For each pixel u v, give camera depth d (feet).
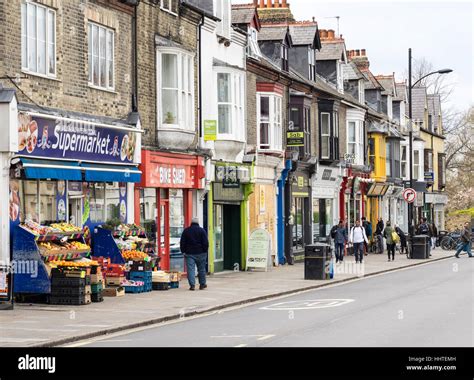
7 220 68.33
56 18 76.43
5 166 67.82
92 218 82.94
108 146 84.38
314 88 152.05
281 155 133.08
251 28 132.98
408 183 221.87
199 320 64.28
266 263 120.37
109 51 86.84
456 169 330.95
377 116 199.82
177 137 98.12
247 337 53.01
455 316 63.26
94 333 55.06
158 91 96.78
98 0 83.71
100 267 76.64
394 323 59.41
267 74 132.16
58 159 75.51
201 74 107.55
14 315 64.18
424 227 197.47
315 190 157.38
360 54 217.97
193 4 111.14
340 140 172.35
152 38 95.61
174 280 90.02
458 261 155.33
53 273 70.90
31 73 72.02
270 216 133.39
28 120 70.38
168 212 100.68
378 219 203.72
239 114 115.65
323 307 72.13
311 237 153.38
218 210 118.11
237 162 118.93
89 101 82.02
